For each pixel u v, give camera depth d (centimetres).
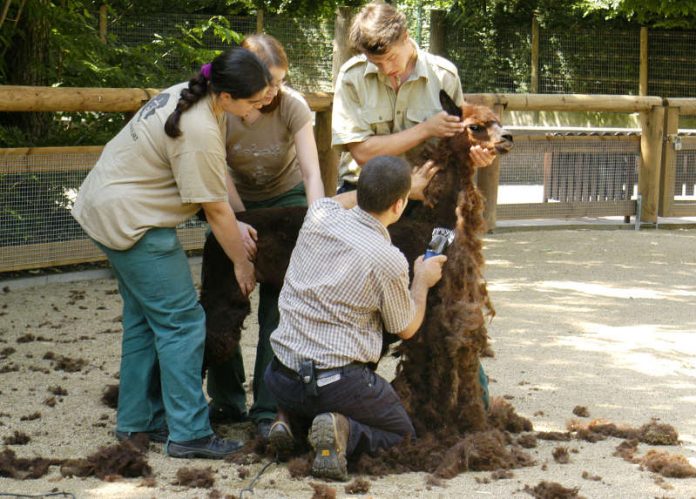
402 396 434
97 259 858
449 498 384
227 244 435
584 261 962
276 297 486
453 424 444
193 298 444
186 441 436
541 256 982
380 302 405
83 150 833
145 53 1166
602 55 2139
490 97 1098
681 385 564
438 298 437
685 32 2080
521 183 1128
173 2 1941
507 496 387
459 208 440
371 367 427
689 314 749
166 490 394
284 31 1862
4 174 789
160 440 459
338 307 404
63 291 808
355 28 454
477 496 387
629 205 1174
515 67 2227
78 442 456
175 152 421
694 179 1203
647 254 1005
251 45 459
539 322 714
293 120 479
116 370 584
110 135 938
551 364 604
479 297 445
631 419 501
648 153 1164
